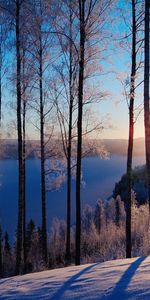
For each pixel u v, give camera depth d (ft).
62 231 86.99
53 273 21.76
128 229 38.68
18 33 38.75
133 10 37.60
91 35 37.81
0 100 50.14
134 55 37.63
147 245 46.21
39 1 39.29
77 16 38.37
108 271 20.02
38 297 16.58
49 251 65.72
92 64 40.91
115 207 95.76
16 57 40.24
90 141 49.65
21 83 40.45
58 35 42.52
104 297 15.28
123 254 45.88
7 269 59.31
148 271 18.76
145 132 36.86
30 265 55.26
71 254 61.62
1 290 18.83
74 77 44.52
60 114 53.98
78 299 15.49
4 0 38.14
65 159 56.95
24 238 56.18
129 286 16.20
